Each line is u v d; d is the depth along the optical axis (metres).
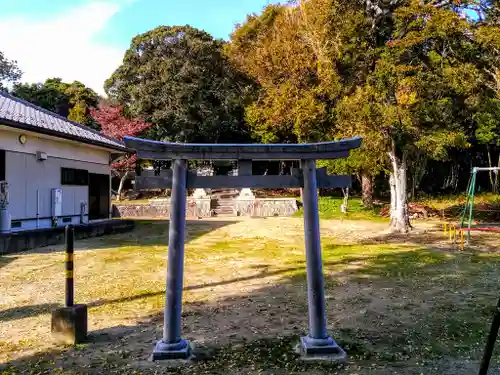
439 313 5.59
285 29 18.02
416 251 10.98
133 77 27.48
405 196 15.19
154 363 3.97
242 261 9.70
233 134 30.05
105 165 16.20
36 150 11.81
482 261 9.53
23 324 5.12
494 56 12.66
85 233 13.40
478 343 4.49
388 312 5.65
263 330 4.93
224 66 27.20
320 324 4.25
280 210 23.53
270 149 4.40
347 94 14.18
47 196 12.34
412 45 12.73
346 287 7.09
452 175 32.75
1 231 10.33
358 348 4.35
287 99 16.41
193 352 4.24
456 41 12.60
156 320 5.29
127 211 22.91
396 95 12.55
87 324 4.83
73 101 30.27
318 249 4.33
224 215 23.17
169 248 4.23
